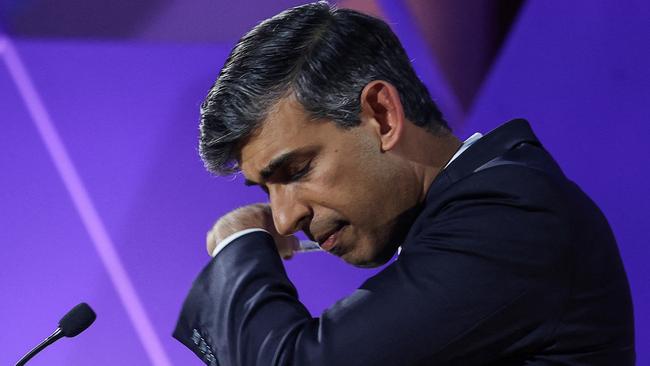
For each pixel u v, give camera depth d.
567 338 3.49
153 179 9.12
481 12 8.36
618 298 3.67
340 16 3.68
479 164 3.67
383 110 3.61
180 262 9.08
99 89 9.18
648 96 7.84
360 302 3.49
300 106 3.51
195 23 8.98
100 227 9.18
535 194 3.46
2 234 9.26
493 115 8.39
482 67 8.39
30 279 9.24
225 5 8.89
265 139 3.52
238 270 3.87
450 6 8.42
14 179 9.28
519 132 3.80
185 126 9.07
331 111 3.53
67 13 9.16
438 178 3.70
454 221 3.51
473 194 3.52
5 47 9.25
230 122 3.51
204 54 9.00
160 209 9.11
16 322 9.23
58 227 9.23
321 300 8.79
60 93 9.23
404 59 3.76
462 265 3.43
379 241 3.77
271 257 3.94
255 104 3.49
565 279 3.45
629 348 3.77
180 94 9.07
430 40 8.47
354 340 3.42
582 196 3.69
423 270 3.46
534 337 3.46
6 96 9.29
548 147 8.23
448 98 8.46
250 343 3.65
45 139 9.26
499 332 3.43
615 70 7.95
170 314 9.10
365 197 3.62
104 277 9.17
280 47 3.52
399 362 3.41
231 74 3.54
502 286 3.41
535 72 8.23
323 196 3.59
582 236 3.51
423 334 3.40
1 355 9.21
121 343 9.13
